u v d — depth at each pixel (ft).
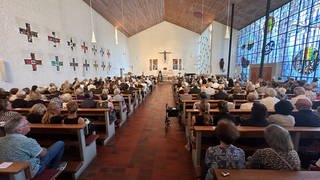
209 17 43.24
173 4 40.86
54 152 6.93
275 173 4.11
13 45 15.85
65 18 24.49
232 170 4.21
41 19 19.61
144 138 12.95
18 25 16.43
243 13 36.76
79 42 28.50
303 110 8.21
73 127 8.05
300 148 8.05
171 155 10.44
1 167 4.62
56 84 22.27
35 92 13.30
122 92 20.33
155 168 9.12
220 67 47.47
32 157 5.63
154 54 63.36
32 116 8.89
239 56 47.78
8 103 9.02
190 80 34.24
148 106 24.04
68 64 25.14
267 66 33.94
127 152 10.82
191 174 8.60
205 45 56.29
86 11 31.19
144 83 32.58
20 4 16.66
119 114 15.64
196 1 35.01
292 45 28.84
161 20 60.34
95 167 9.21
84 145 8.87
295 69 28.02
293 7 28.71
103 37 39.60
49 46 21.01
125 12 38.70
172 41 62.49
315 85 20.07
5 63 14.90
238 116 10.41
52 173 6.07
